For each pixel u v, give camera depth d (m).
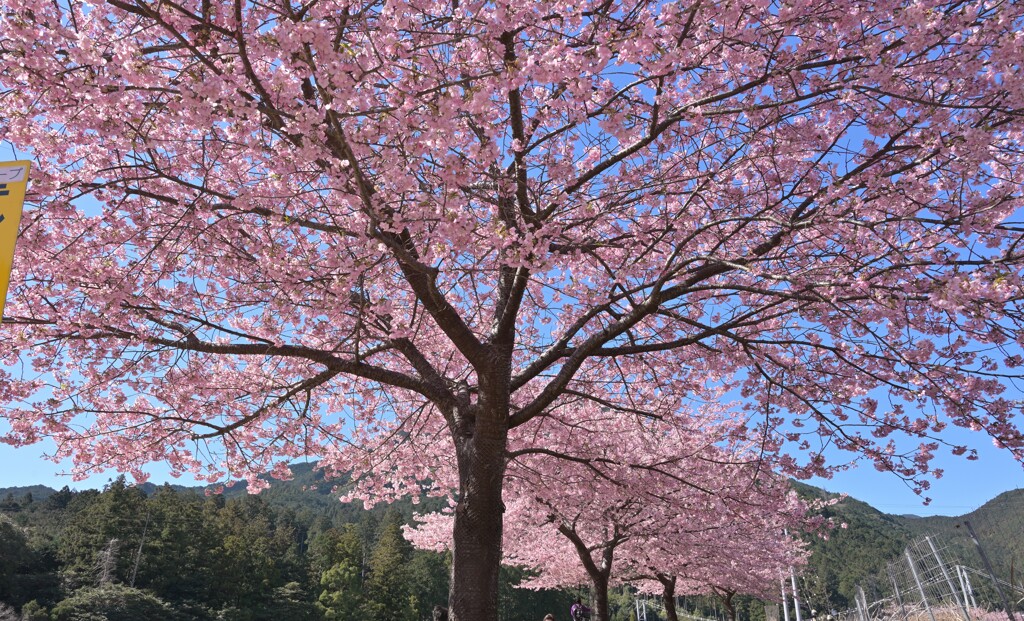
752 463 8.20
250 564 62.69
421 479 10.66
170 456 7.88
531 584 22.12
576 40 5.77
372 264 5.48
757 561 18.05
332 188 5.23
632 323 6.88
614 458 9.75
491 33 4.76
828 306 6.36
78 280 5.95
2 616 42.84
